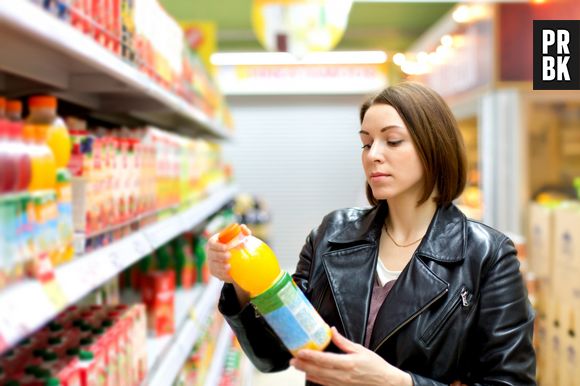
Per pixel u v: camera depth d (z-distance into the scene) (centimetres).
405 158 143
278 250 923
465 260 144
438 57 565
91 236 146
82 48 109
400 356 139
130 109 229
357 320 146
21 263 96
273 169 916
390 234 158
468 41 459
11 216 92
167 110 237
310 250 172
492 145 405
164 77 231
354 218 167
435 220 151
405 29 825
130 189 183
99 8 142
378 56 842
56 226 115
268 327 151
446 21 533
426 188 148
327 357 120
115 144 167
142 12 191
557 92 392
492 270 143
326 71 888
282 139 913
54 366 124
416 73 671
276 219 922
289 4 458
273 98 907
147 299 227
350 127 911
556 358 367
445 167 148
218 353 349
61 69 161
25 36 105
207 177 387
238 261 120
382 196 145
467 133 504
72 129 145
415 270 144
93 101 216
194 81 330
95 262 133
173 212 260
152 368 193
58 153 121
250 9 712
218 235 126
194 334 250
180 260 312
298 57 468
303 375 480
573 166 413
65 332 149
